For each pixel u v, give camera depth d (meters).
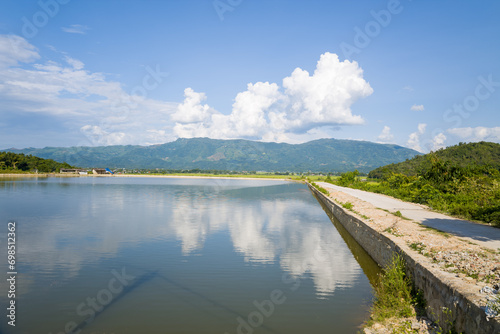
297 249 15.46
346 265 12.89
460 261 7.69
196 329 7.71
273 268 12.51
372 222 14.86
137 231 19.44
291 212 28.67
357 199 27.02
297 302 9.23
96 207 30.77
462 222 14.41
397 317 7.38
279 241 17.09
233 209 30.27
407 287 8.22
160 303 9.23
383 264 11.33
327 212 29.02
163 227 20.78
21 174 105.38
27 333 7.48
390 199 28.03
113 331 7.63
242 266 12.71
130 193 47.62
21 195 42.16
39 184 65.75
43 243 16.31
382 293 8.66
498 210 14.08
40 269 12.27
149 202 35.66
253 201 38.31
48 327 7.79
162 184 76.25
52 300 9.43
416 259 8.22
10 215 25.48
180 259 13.67
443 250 8.84
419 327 6.59
